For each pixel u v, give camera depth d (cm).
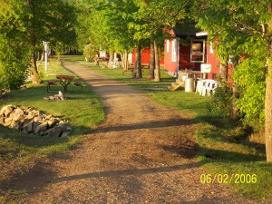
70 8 3597
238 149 1546
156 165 1262
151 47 3969
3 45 3152
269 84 1253
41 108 2277
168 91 2958
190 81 2927
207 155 1447
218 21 1145
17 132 1966
